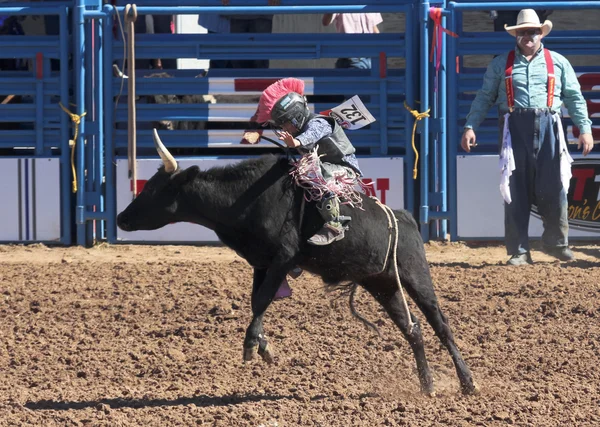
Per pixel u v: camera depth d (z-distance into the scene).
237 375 23.45
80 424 19.36
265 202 20.61
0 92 39.72
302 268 21.67
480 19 64.50
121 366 24.22
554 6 37.81
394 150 40.59
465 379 21.50
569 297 29.70
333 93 39.41
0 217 39.50
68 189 39.50
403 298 21.70
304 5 39.41
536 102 33.97
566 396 21.33
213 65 43.09
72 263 35.88
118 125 40.25
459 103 39.28
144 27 40.94
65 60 39.22
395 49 39.16
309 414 20.12
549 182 34.44
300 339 26.41
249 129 40.34
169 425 19.39
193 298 30.47
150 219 21.14
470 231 39.03
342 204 20.77
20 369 23.92
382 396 21.58
